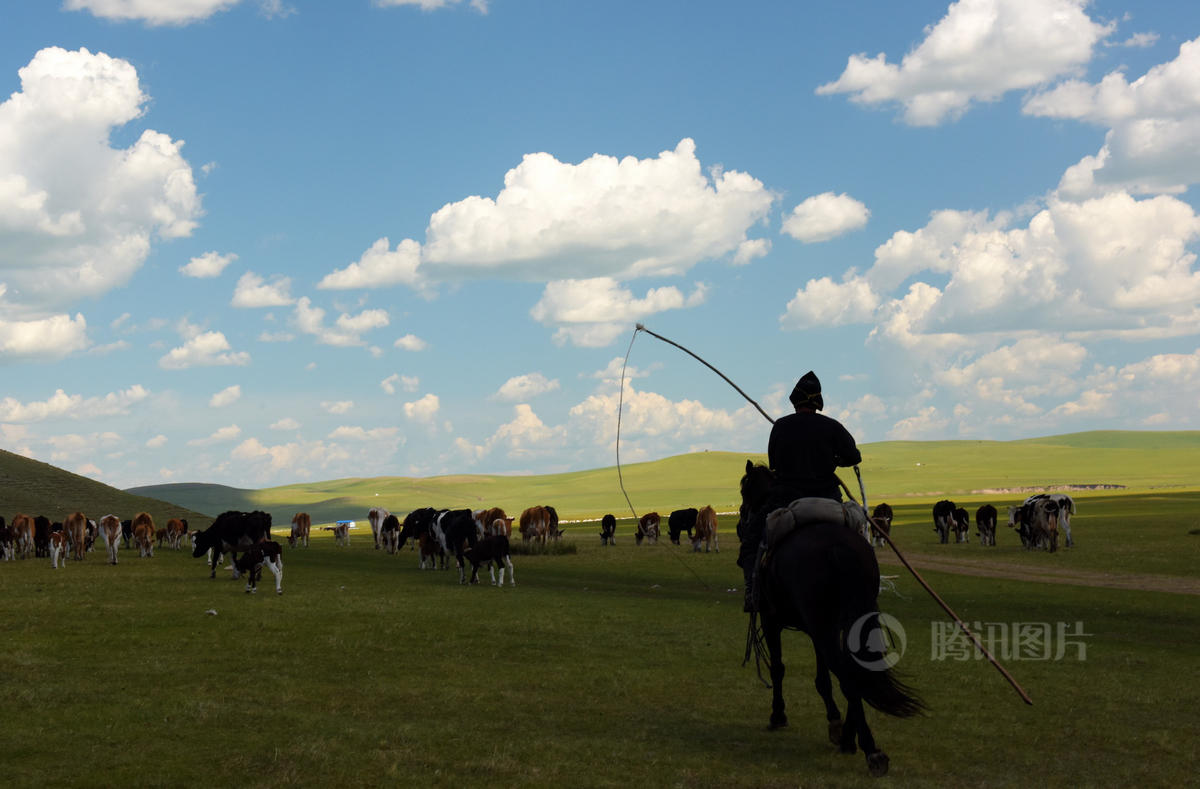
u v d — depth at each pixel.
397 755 8.51
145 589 23.66
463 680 12.41
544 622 18.11
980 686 12.60
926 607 22.17
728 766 8.41
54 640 14.80
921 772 8.29
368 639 15.54
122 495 79.50
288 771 7.93
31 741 8.70
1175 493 110.75
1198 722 10.50
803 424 9.62
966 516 47.09
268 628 16.61
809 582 8.08
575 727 9.96
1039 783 8.01
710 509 43.53
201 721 9.68
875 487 187.88
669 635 16.88
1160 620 20.11
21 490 72.81
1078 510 74.69
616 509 170.00
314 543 60.00
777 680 9.91
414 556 42.44
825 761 8.63
